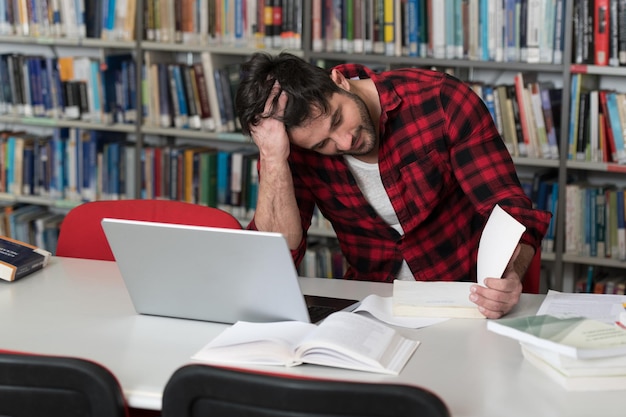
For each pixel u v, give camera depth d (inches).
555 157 125.5
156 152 146.3
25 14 148.6
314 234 140.9
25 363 48.8
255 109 72.2
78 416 49.8
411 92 78.7
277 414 46.2
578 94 121.8
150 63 143.3
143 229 64.2
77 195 153.4
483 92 126.3
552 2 120.5
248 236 61.4
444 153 79.3
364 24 130.3
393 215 83.5
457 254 84.3
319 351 58.0
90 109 149.3
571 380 54.0
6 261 79.0
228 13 137.6
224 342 61.1
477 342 62.7
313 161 81.8
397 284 74.1
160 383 55.6
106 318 68.7
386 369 56.7
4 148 155.7
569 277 137.1
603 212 124.7
